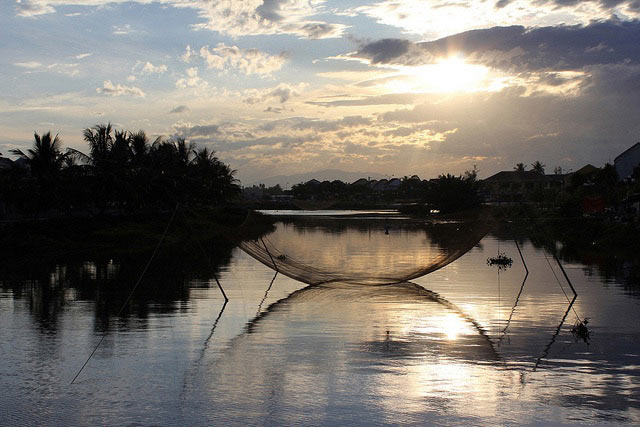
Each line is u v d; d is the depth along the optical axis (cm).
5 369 1252
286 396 1096
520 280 2609
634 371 1230
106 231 4628
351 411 1027
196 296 2180
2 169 4584
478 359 1320
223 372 1231
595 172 8012
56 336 1534
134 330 1600
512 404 1055
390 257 2938
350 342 1469
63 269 3094
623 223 4650
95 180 4853
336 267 2603
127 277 2753
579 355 1350
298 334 1555
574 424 972
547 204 7800
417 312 1850
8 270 3050
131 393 1112
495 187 13088
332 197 17562
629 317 1762
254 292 2275
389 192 17138
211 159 7319
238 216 6744
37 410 1031
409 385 1152
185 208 6203
